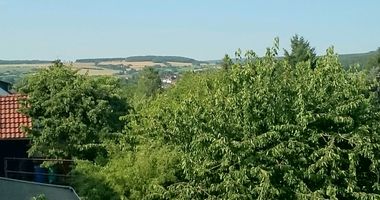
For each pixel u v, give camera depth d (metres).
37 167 23.78
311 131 14.27
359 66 15.62
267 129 14.39
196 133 14.55
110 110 22.05
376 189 14.30
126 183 15.76
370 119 15.00
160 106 18.52
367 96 15.61
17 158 23.30
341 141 14.37
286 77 15.20
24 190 19.84
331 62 15.21
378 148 14.45
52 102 21.92
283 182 14.11
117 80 24.42
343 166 14.54
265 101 14.34
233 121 14.53
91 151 21.45
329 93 14.84
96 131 21.64
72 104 21.92
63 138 21.72
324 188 13.96
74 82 22.39
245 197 13.56
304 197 13.59
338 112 14.34
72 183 19.17
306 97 14.52
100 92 22.94
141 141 17.14
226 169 14.25
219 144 13.88
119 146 18.09
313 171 13.80
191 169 14.53
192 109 15.17
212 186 14.21
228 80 15.39
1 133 24.53
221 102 14.77
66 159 21.62
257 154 13.92
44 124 21.67
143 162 15.56
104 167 17.23
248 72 15.08
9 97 26.19
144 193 15.46
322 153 13.88
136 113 20.23
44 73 22.86
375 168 14.23
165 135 15.63
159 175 15.27
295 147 13.97
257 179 14.03
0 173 24.45
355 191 14.13
